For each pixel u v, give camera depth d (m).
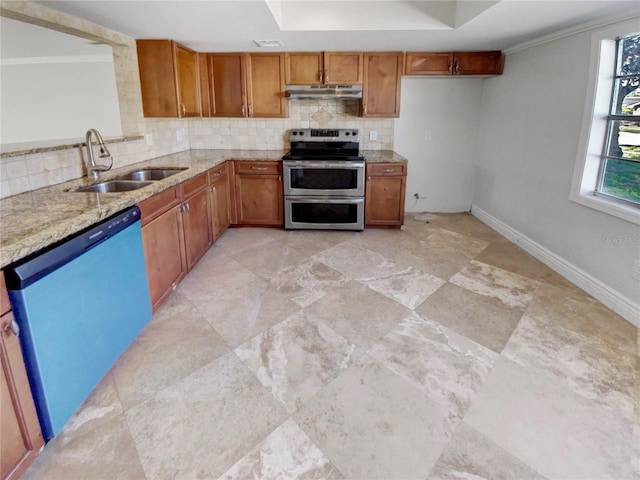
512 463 1.43
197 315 2.45
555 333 2.26
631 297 2.40
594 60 2.64
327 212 4.07
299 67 3.97
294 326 2.33
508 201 3.95
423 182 4.82
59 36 2.52
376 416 1.65
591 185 2.83
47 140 2.48
